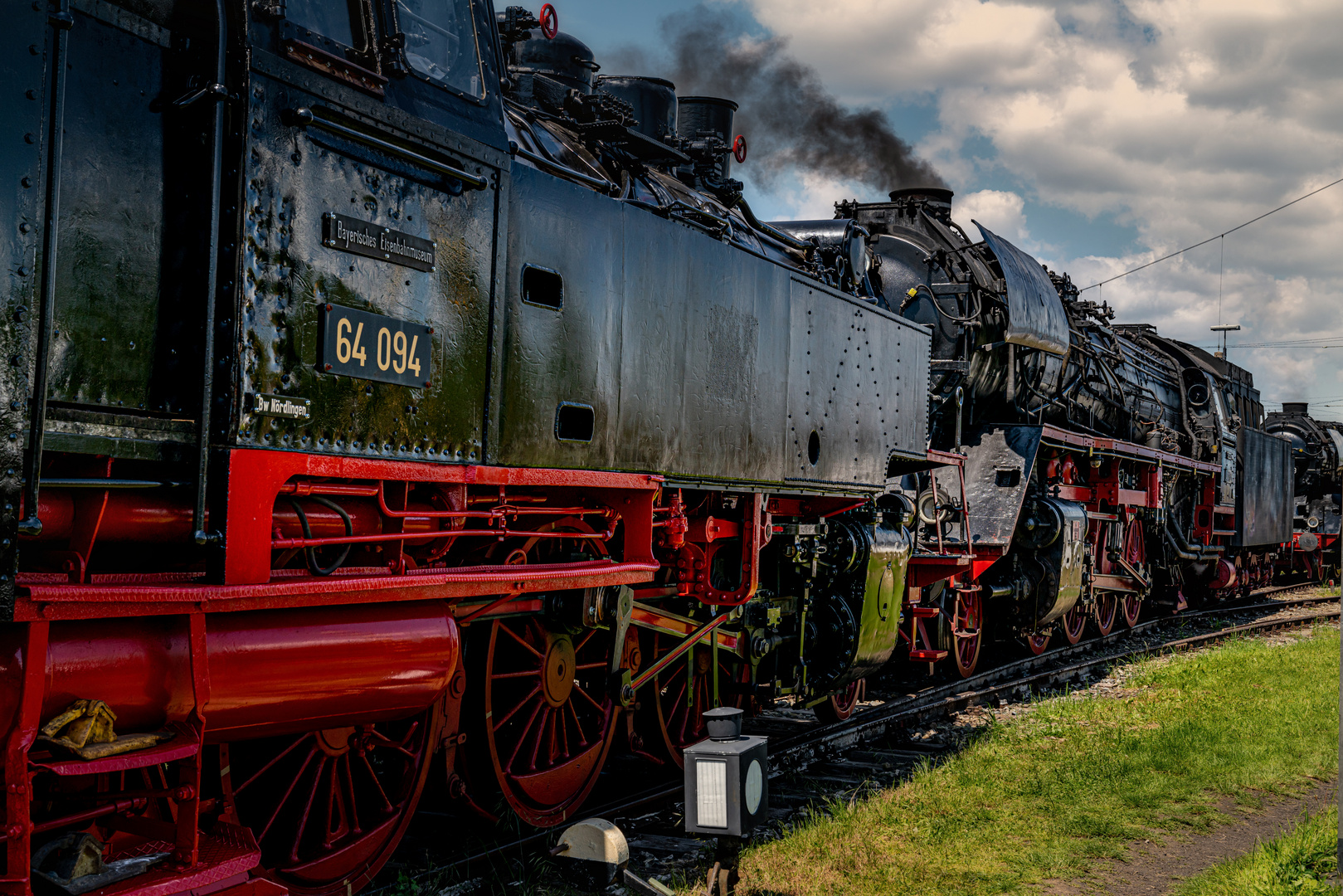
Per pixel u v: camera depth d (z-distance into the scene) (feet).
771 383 21.63
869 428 26.35
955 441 33.55
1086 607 45.09
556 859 15.87
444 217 13.05
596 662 19.36
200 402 9.98
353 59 11.79
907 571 31.71
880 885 15.53
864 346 26.20
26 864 8.53
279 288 10.81
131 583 9.82
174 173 10.67
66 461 10.04
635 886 14.40
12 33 8.86
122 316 10.14
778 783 21.49
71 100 9.68
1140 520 52.95
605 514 17.38
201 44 10.70
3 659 8.85
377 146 11.84
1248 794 21.22
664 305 17.94
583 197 15.98
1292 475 84.02
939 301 36.83
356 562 12.66
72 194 9.69
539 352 14.89
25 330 8.88
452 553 15.14
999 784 21.07
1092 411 48.42
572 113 19.04
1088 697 31.17
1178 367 63.10
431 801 18.52
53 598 8.68
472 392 13.50
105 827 10.38
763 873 15.81
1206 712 28.19
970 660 37.29
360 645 11.75
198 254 10.72
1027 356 39.91
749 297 20.80
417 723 14.88
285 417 10.84
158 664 9.83
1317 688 31.76
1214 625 55.88
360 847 13.83
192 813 9.76
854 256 27.25
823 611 25.58
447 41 13.48
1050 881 16.21
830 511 25.81
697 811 13.96
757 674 25.59
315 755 13.80
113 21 9.98
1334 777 22.74
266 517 10.55
